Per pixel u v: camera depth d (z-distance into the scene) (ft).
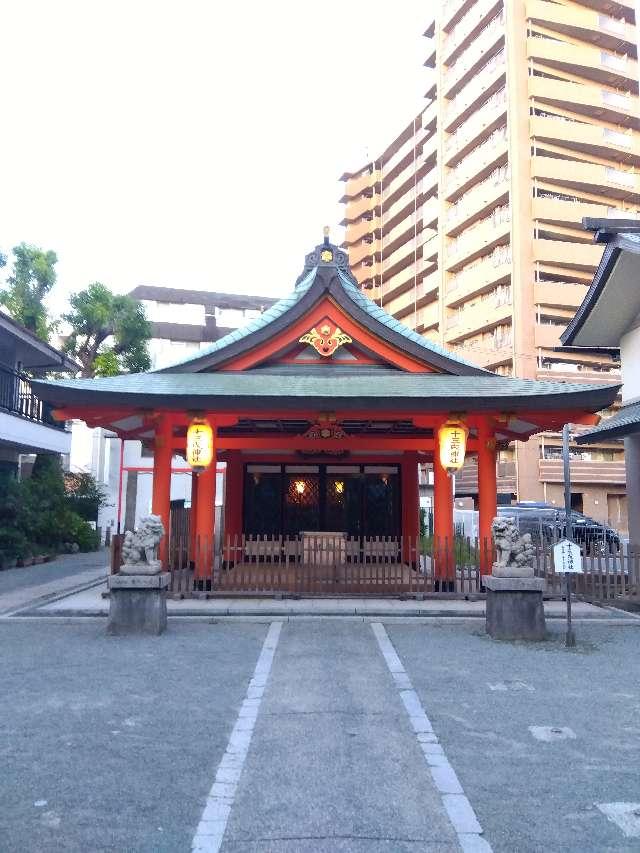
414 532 62.08
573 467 144.46
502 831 14.20
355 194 236.84
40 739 19.53
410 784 16.53
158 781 16.65
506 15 159.63
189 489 121.80
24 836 13.89
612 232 50.24
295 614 39.01
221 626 36.81
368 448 48.75
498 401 40.19
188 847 13.50
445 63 186.70
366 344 46.19
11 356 75.92
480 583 43.93
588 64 160.25
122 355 101.14
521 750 18.89
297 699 23.54
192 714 21.84
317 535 48.62
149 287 182.80
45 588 52.26
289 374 46.21
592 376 147.23
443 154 184.75
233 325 184.65
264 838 13.85
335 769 17.42
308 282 47.60
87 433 123.54
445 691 24.68
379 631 35.53
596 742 19.57
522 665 28.71
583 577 45.14
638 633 35.81
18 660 29.01
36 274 92.84
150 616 34.55
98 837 13.87
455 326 174.91
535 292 149.07
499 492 151.64
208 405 40.40
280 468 63.10
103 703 22.99
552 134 154.51
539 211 151.23
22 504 72.33
